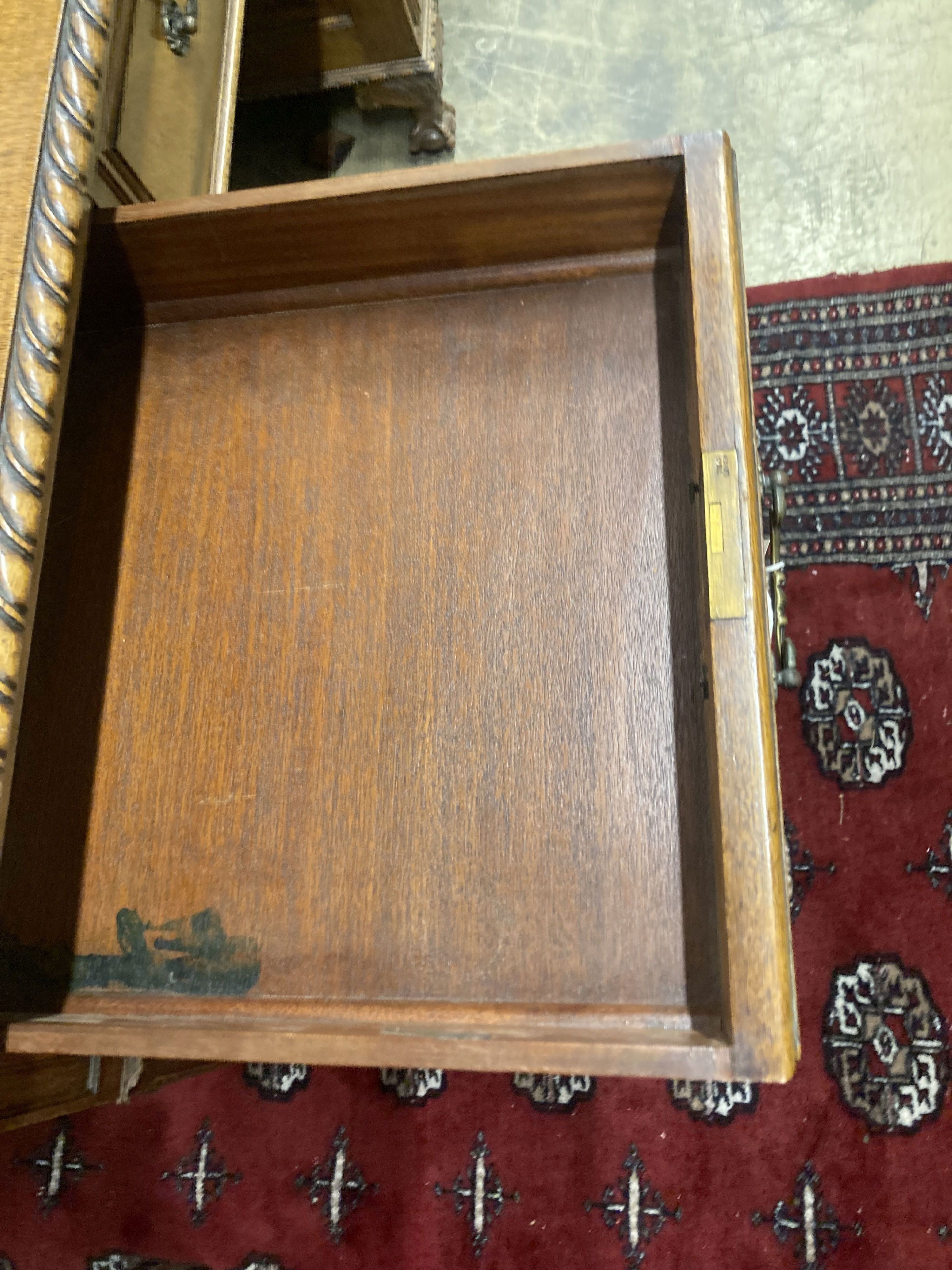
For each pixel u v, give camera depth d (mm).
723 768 455
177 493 667
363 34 1126
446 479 625
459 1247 946
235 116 1323
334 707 602
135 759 623
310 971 560
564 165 548
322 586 626
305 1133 998
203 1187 1001
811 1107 926
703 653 523
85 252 568
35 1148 1036
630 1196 933
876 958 939
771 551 757
